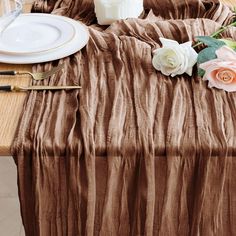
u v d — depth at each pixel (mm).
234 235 852
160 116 789
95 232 839
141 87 860
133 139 740
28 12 1260
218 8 1209
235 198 801
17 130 755
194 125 770
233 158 745
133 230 826
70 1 1293
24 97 844
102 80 883
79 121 780
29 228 841
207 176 756
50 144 732
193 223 816
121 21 1112
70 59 966
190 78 893
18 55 963
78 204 779
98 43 1002
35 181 755
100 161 750
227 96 836
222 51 881
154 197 773
